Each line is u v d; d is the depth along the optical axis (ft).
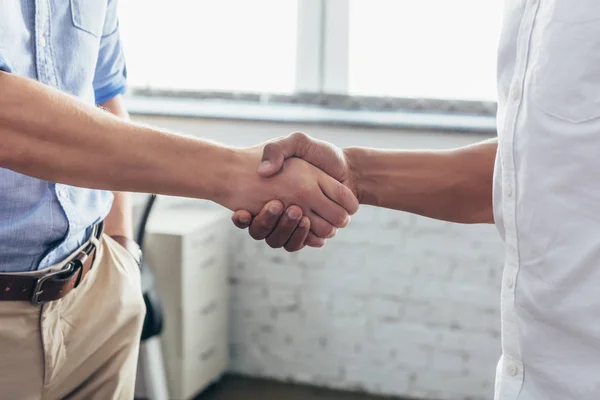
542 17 3.57
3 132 3.65
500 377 3.84
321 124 10.28
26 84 3.68
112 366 4.55
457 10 10.66
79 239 4.36
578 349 3.52
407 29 10.88
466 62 10.73
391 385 10.65
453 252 10.12
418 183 5.23
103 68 4.87
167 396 9.82
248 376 11.20
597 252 3.37
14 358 4.07
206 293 10.30
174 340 9.82
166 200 10.59
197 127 10.89
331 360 10.82
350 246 10.46
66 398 4.44
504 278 3.80
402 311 10.44
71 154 3.81
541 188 3.54
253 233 4.96
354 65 11.16
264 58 11.49
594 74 3.38
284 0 11.27
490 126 9.74
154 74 11.94
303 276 10.72
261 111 10.99
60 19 4.05
